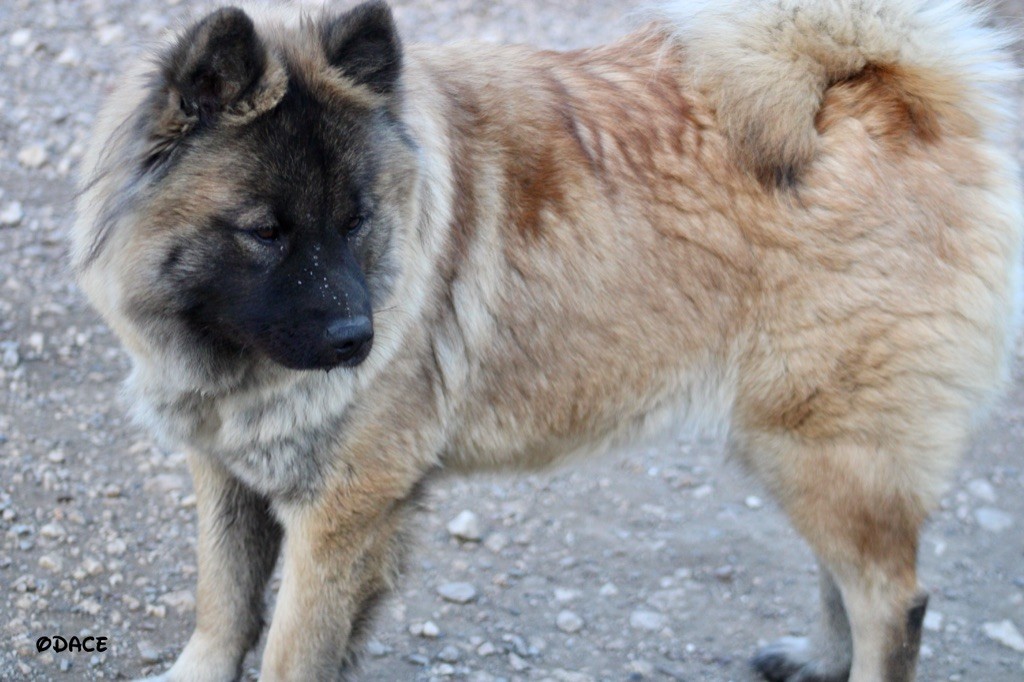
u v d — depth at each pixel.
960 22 1.99
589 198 1.94
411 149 1.87
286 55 1.82
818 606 2.16
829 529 1.98
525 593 2.21
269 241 1.81
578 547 2.29
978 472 2.48
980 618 2.22
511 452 2.00
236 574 1.98
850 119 1.95
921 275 1.94
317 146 1.80
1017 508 2.41
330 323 1.79
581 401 1.98
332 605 1.91
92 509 2.22
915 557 1.99
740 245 1.94
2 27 3.30
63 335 2.49
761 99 1.92
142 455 2.32
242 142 1.79
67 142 2.89
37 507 2.20
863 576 1.98
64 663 2.00
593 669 2.10
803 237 1.93
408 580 1.97
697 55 1.98
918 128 1.97
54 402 2.37
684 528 2.34
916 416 1.96
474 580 2.22
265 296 1.81
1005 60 2.01
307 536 1.90
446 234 1.91
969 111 1.99
